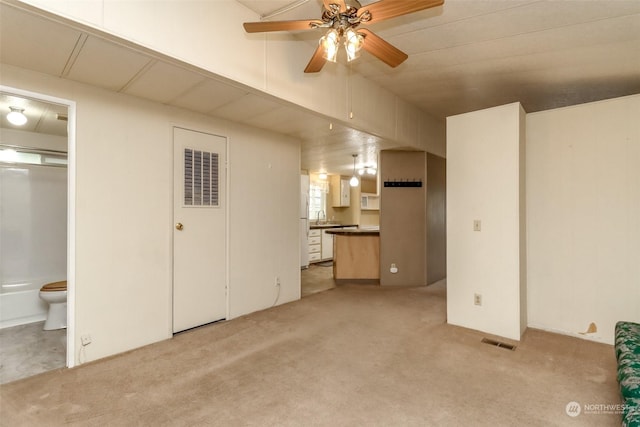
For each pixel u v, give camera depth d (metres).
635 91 3.88
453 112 4.86
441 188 5.76
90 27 1.64
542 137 3.27
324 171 7.76
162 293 2.98
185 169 3.16
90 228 2.53
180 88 2.59
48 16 1.55
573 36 2.63
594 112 3.01
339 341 2.96
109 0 1.70
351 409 1.93
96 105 2.56
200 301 3.30
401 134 4.26
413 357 2.64
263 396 2.07
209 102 2.92
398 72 3.39
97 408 1.94
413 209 5.29
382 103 3.85
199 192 3.29
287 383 2.23
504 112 3.13
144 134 2.85
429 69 3.30
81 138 2.49
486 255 3.23
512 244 3.07
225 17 2.23
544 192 3.27
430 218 5.41
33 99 2.29
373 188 9.63
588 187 3.04
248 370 2.41
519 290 3.04
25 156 3.77
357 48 1.90
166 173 3.01
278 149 4.13
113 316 2.66
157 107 2.94
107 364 2.49
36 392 2.11
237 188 3.65
